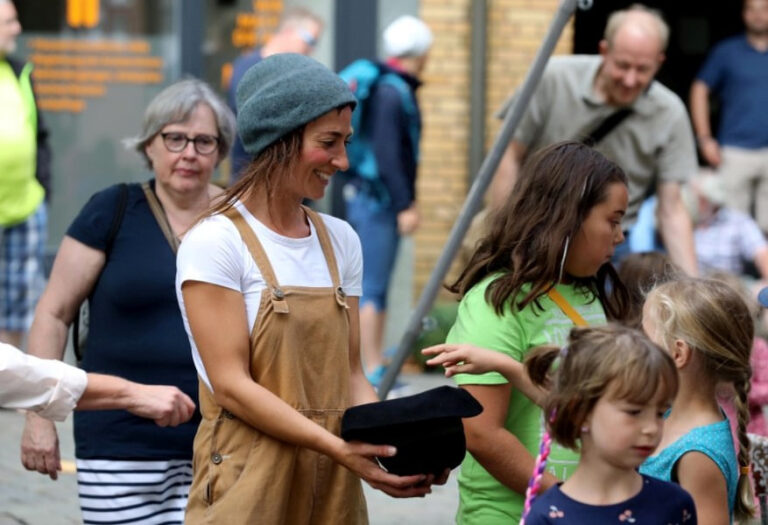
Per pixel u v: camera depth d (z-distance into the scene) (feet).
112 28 75.10
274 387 25.71
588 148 28.40
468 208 42.11
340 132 26.04
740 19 91.76
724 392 29.86
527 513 24.26
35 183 63.46
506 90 75.97
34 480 51.06
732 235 68.49
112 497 32.94
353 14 74.64
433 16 75.15
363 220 65.21
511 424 28.27
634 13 47.96
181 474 33.24
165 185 33.88
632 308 30.58
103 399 26.09
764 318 42.47
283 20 66.85
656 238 60.95
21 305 63.41
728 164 80.48
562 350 24.26
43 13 74.69
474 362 27.12
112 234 33.37
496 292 27.94
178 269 26.03
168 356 32.86
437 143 75.61
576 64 48.60
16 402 25.55
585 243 27.89
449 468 25.62
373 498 50.49
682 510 24.04
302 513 26.04
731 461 27.48
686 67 91.71
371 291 65.67
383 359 72.13
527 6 75.66
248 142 26.35
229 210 26.13
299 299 25.95
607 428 23.36
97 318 33.35
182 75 75.05
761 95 79.66
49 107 75.00
